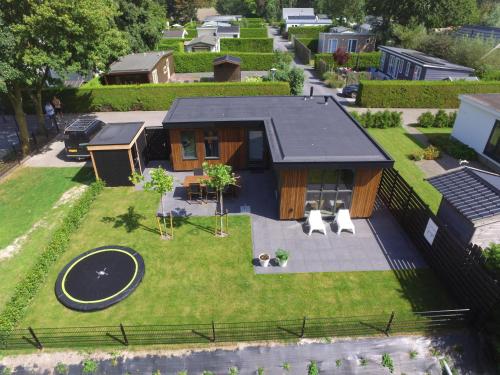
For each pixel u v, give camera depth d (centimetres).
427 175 1784
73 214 1352
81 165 1888
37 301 1044
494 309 880
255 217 1420
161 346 922
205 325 962
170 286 1091
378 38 4784
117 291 1055
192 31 6150
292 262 1183
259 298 1046
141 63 3153
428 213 1156
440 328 959
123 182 1639
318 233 1323
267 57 4062
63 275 1116
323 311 1004
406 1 4375
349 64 4156
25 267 1184
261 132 1709
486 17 5131
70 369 893
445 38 3794
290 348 922
